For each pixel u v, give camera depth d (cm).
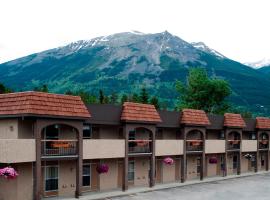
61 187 3014
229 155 4888
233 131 4700
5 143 2461
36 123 2636
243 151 4875
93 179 3328
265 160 5494
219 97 7681
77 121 2905
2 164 2653
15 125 2705
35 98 2630
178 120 3959
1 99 2761
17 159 2492
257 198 3253
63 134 3012
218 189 3669
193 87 7694
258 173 5044
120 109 3359
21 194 2673
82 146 2950
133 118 3369
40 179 2648
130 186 3619
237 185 3966
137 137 3678
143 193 3306
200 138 4369
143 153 3522
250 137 5250
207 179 4275
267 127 5253
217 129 4566
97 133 3350
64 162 3033
